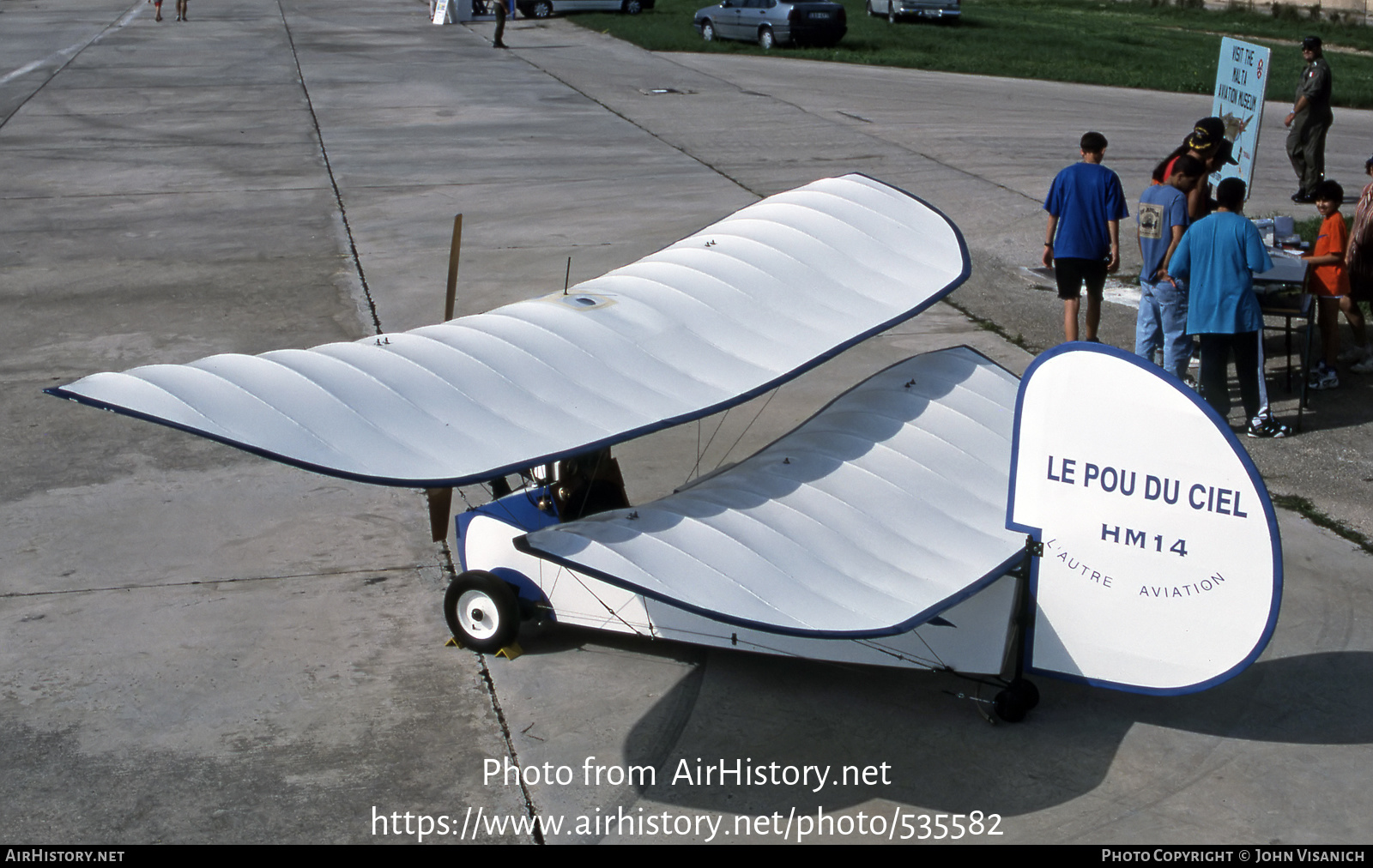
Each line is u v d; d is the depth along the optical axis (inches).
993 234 536.4
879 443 224.1
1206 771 192.7
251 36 1320.1
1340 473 300.0
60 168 689.0
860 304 238.7
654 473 311.3
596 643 235.1
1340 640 229.3
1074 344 184.4
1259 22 1478.8
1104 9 1651.1
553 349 212.8
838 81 988.6
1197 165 324.8
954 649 203.9
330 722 208.2
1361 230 351.9
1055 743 201.3
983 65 1053.2
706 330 227.3
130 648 232.1
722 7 1218.6
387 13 1574.8
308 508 295.7
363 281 477.1
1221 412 321.7
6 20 1505.9
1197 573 182.9
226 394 175.6
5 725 207.3
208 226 566.3
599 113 842.8
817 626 171.0
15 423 344.8
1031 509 194.4
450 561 268.1
